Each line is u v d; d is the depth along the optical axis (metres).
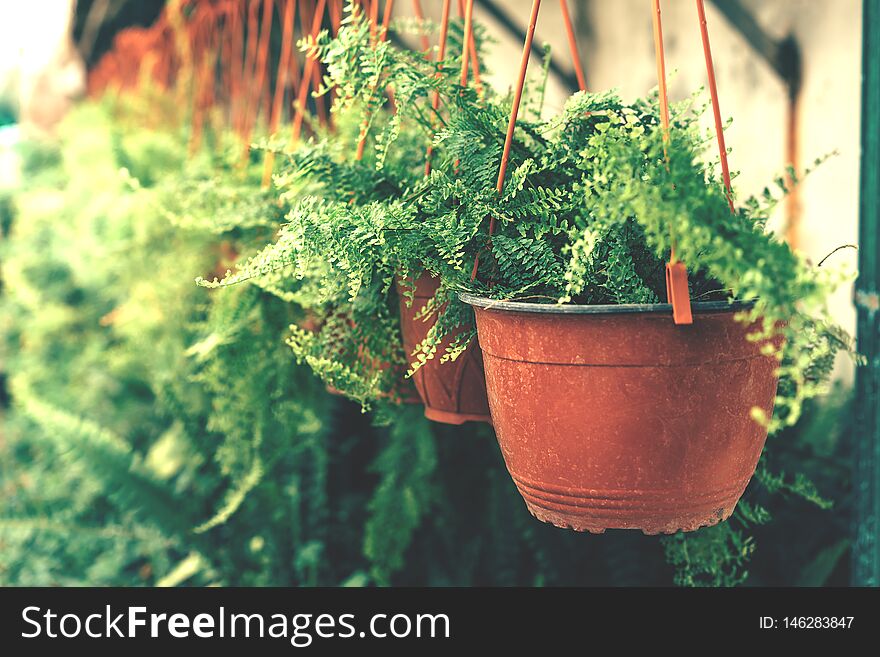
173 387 2.04
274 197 1.41
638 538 1.71
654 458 0.87
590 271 0.92
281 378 1.56
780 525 1.62
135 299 2.15
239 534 2.09
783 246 0.74
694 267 0.80
